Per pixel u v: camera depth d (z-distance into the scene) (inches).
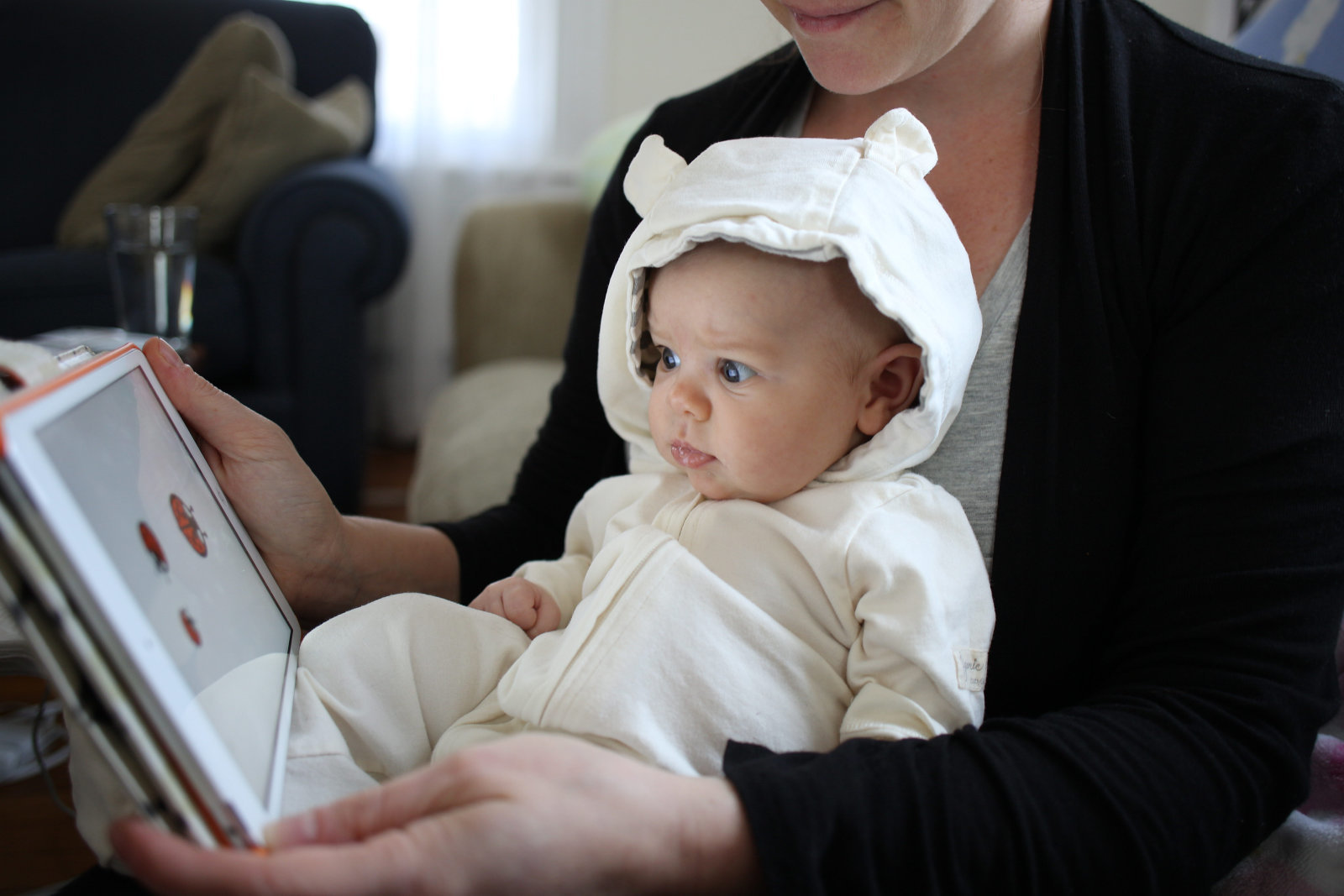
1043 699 27.8
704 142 34.1
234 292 81.9
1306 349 24.3
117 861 22.1
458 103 119.4
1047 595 27.0
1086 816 20.2
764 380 26.0
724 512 27.3
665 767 23.5
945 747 21.3
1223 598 23.6
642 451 32.7
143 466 21.6
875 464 27.0
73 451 17.8
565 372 38.4
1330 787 28.3
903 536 26.0
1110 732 21.8
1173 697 22.9
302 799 21.9
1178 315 26.1
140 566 18.5
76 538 15.7
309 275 82.4
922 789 19.9
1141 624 25.0
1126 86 27.8
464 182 121.2
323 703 25.2
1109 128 27.2
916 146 26.7
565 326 87.7
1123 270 26.5
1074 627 27.0
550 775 17.8
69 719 22.3
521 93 119.3
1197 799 20.8
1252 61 27.8
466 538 35.5
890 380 27.4
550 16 117.6
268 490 28.6
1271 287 24.7
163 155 93.7
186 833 16.6
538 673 25.6
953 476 28.5
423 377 123.4
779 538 26.8
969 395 28.5
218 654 20.6
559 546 37.8
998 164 29.8
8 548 15.2
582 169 91.4
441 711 27.3
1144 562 25.6
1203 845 20.7
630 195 29.2
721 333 25.7
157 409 25.0
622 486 31.8
